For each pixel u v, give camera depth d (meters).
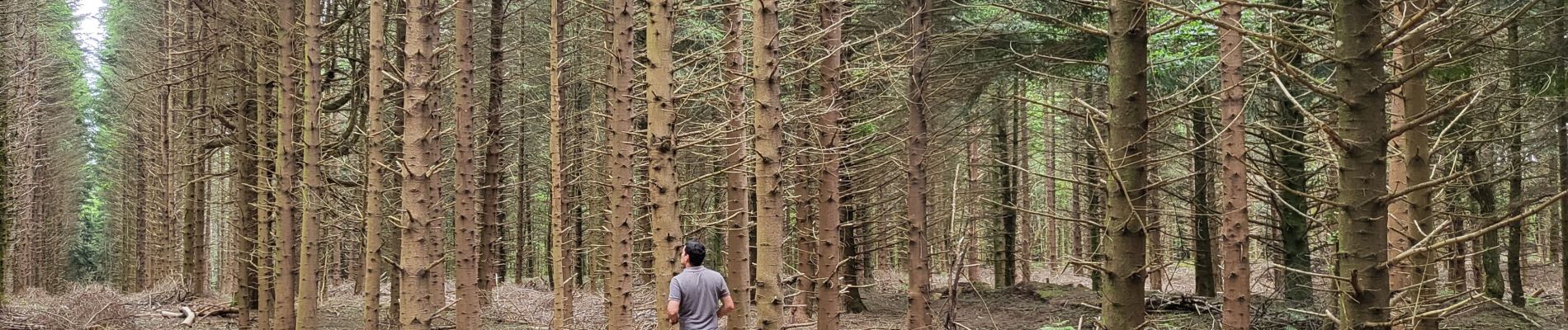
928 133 11.27
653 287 15.22
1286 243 11.77
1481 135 8.98
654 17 6.38
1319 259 11.78
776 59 6.12
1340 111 3.46
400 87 10.64
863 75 9.23
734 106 8.11
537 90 16.08
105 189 38.75
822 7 8.64
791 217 15.25
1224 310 8.55
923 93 8.11
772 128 6.14
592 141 13.51
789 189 10.14
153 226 25.53
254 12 10.02
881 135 10.30
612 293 7.78
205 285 18.23
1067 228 30.16
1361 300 3.39
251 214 12.00
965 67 11.07
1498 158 12.27
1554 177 12.50
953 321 6.70
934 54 9.98
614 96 8.01
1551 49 8.62
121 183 32.59
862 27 10.73
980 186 16.70
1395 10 5.38
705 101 8.51
